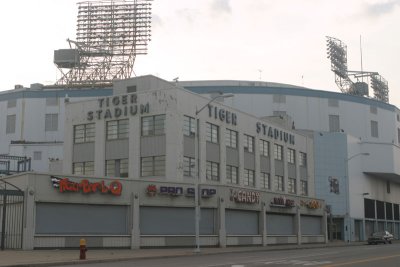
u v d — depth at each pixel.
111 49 101.12
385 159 80.19
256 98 87.25
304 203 56.00
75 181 34.81
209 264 22.48
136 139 44.88
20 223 32.81
